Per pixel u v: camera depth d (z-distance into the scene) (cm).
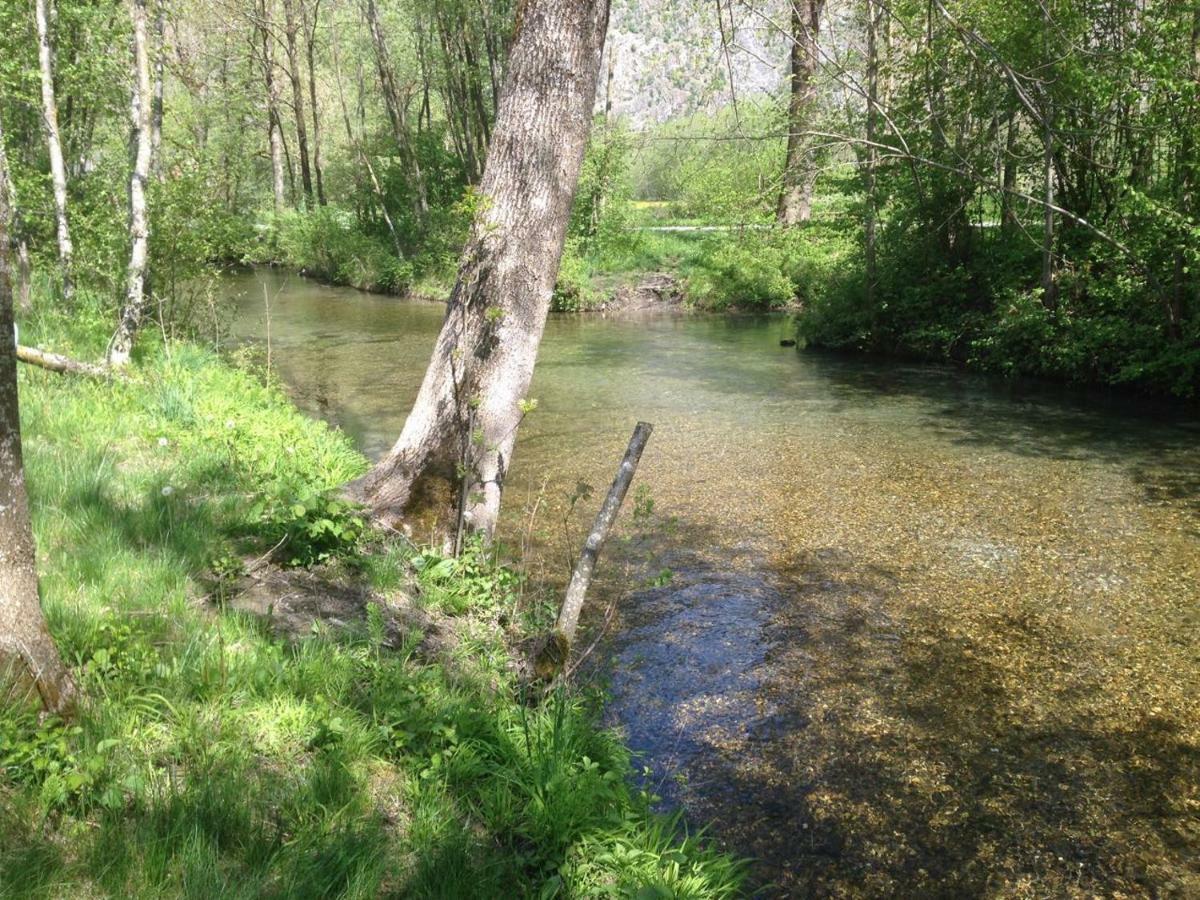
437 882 327
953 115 1644
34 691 340
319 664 448
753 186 2550
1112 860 416
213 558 565
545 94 618
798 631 628
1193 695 548
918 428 1210
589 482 954
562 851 367
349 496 640
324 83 4578
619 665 576
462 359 629
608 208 2969
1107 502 903
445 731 419
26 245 1378
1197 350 1317
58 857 291
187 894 290
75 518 562
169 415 897
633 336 2119
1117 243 1420
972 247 1812
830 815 443
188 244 1311
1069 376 1499
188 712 383
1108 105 1408
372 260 3150
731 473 998
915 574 727
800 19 1508
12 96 1393
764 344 1991
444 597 580
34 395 840
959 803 453
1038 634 626
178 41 2258
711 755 487
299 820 343
